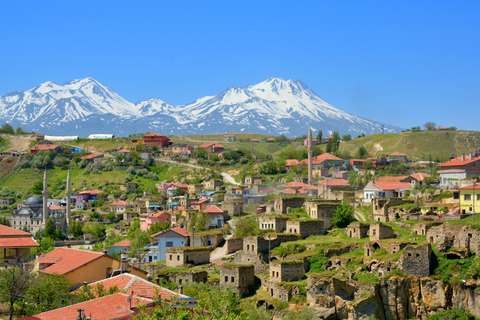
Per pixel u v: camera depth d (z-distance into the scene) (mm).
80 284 137375
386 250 165000
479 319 146000
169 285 165375
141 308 87562
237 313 128000
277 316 158375
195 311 91500
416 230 173875
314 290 157625
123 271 139375
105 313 91375
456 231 161500
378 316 152750
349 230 190875
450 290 151250
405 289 153750
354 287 155750
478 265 151750
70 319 89250
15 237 165625
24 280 122938
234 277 172875
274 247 189625
